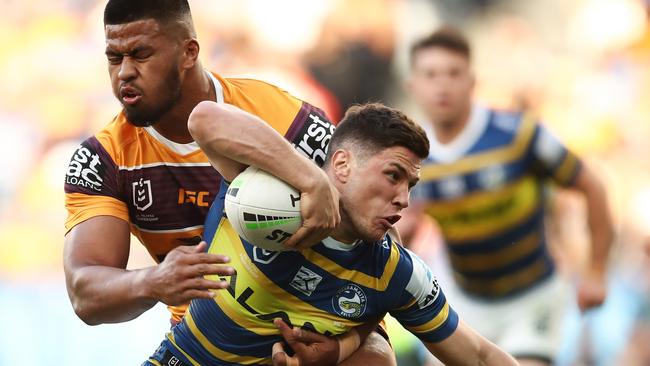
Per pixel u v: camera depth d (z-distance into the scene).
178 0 13.22
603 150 39.84
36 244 36.03
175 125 13.79
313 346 12.32
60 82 39.50
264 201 11.13
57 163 37.72
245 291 12.21
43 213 36.78
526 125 23.20
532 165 23.31
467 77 23.23
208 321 12.60
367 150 11.52
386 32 41.16
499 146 23.20
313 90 40.12
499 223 23.42
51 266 35.66
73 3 40.94
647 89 41.25
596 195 23.08
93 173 14.00
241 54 40.28
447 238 23.97
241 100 14.25
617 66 42.09
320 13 40.66
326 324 12.34
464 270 24.08
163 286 11.37
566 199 32.88
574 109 40.75
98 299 12.59
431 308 12.88
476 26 42.31
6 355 31.33
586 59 42.28
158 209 14.14
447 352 13.14
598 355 31.66
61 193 37.12
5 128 38.22
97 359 30.66
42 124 38.62
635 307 32.53
